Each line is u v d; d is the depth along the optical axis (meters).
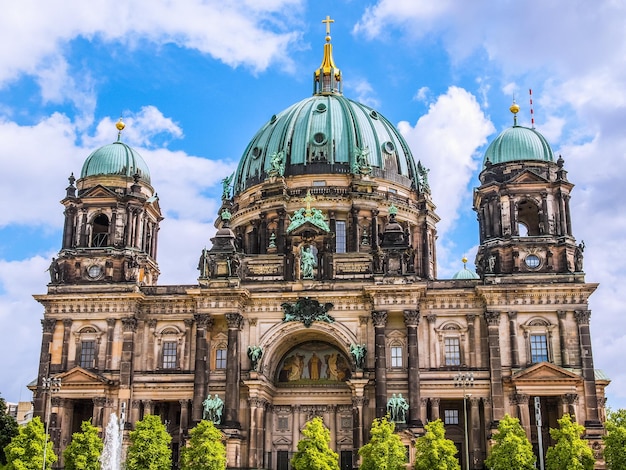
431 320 107.31
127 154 120.31
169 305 111.94
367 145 131.62
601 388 121.62
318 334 110.50
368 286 104.69
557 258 107.62
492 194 110.88
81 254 113.56
